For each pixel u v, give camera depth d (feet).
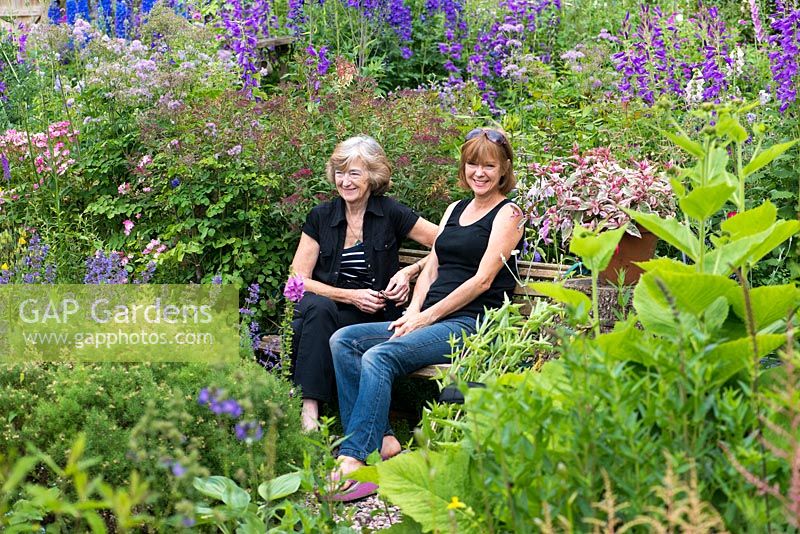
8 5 34.50
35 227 19.86
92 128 20.80
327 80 21.74
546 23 32.07
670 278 8.13
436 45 31.81
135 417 11.17
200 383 11.68
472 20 32.96
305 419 14.42
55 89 23.63
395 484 8.67
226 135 18.39
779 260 17.79
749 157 19.47
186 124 19.13
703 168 9.18
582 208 14.99
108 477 10.38
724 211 18.53
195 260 18.48
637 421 7.72
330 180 16.31
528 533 7.32
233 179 18.24
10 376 12.10
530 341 12.98
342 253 16.33
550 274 15.78
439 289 15.46
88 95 20.74
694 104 21.13
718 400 7.54
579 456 7.35
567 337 7.79
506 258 15.12
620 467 7.41
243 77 23.68
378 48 31.04
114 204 19.39
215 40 26.58
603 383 7.63
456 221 15.90
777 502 7.30
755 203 18.94
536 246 17.16
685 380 7.37
